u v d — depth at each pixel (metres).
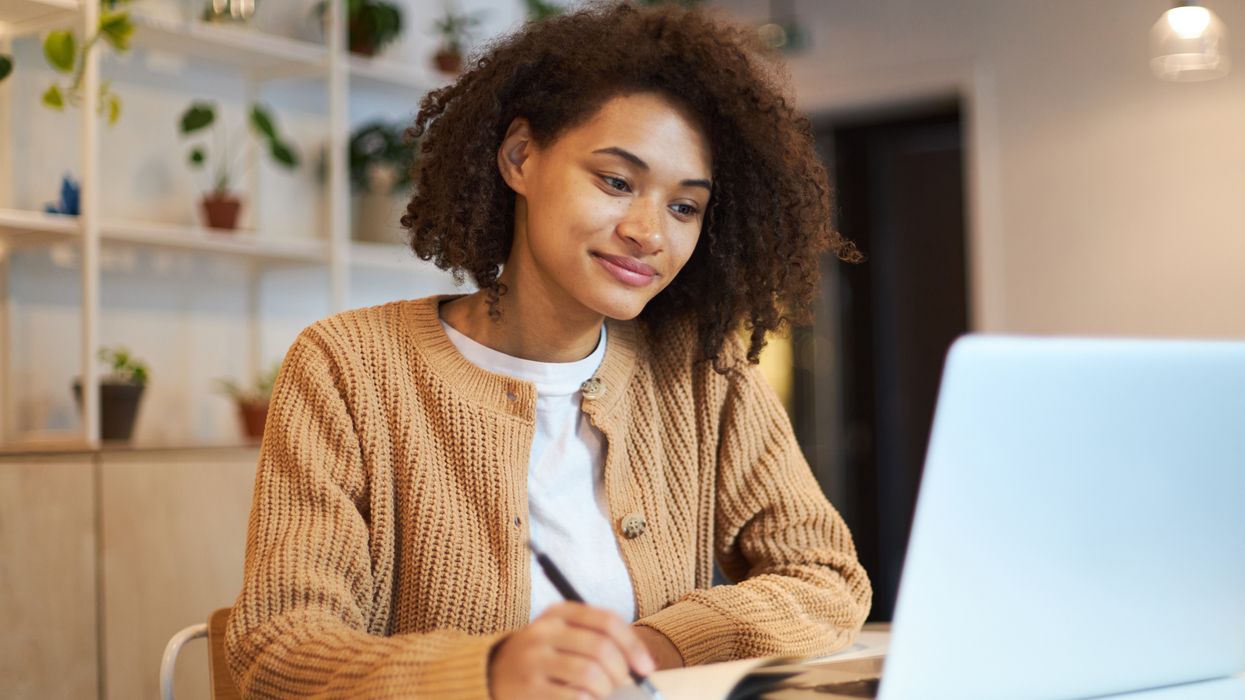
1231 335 3.94
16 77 2.91
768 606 1.11
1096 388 0.67
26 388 2.93
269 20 3.43
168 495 2.71
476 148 1.15
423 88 3.71
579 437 1.18
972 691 0.69
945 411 0.62
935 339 4.81
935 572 0.64
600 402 1.18
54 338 2.99
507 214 1.18
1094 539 0.69
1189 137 4.02
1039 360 0.65
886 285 4.91
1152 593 0.74
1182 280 4.03
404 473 1.11
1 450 2.47
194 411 3.30
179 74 3.29
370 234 3.56
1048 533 0.67
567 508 1.15
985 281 4.38
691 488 1.26
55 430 2.97
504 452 1.12
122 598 2.62
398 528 1.11
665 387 1.28
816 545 1.27
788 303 1.31
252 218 3.46
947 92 4.55
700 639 1.06
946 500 0.63
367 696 0.76
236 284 3.43
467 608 1.08
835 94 4.70
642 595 1.16
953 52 4.45
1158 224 4.07
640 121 1.07
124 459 2.64
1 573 2.43
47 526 2.51
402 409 1.12
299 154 3.59
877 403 4.91
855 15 4.66
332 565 1.01
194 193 3.31
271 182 3.50
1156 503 0.72
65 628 2.52
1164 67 3.53
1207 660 0.79
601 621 0.70
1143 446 0.70
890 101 4.68
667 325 1.30
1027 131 4.32
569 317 1.15
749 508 1.29
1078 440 0.67
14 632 2.44
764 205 1.23
